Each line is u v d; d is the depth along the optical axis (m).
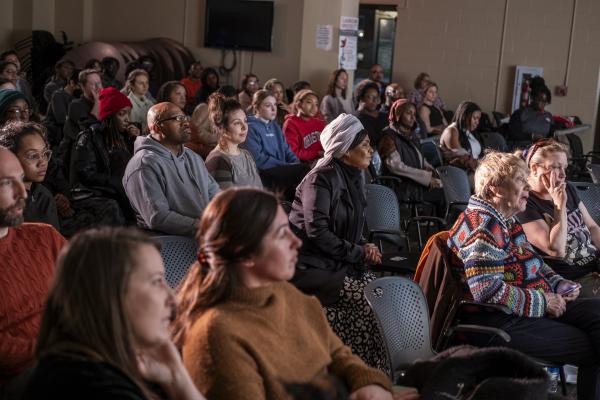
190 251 3.13
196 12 11.62
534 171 3.86
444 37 12.72
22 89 8.20
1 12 11.75
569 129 10.98
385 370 3.46
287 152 6.01
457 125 7.66
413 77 12.94
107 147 4.99
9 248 2.48
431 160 7.28
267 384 2.00
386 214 4.82
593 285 3.93
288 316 2.16
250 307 2.06
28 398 1.57
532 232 3.83
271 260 2.06
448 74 12.77
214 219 2.06
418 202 6.38
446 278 3.32
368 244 3.83
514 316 3.31
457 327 3.18
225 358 1.96
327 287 3.62
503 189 3.30
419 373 2.45
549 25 12.31
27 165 3.17
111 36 11.99
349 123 3.79
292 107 7.11
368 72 13.66
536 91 10.44
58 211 4.64
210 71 10.28
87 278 1.60
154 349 1.74
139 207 3.91
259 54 11.37
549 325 3.30
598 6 12.12
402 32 12.90
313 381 1.45
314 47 10.82
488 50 12.57
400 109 6.48
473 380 2.26
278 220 2.07
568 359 3.32
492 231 3.28
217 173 4.49
